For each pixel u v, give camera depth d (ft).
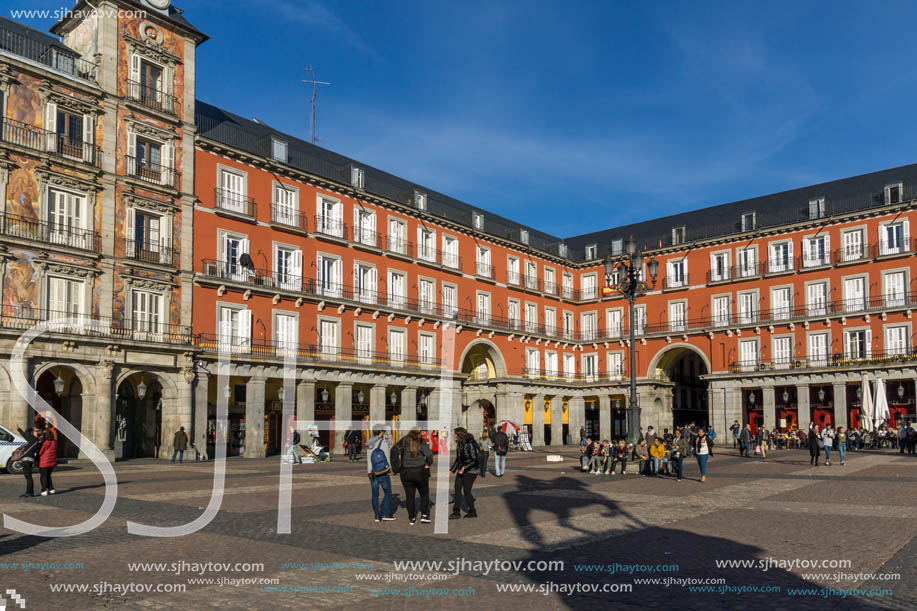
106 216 110.63
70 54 111.34
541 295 205.67
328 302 144.87
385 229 161.68
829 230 177.37
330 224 149.69
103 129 111.75
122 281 111.75
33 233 101.76
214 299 125.29
